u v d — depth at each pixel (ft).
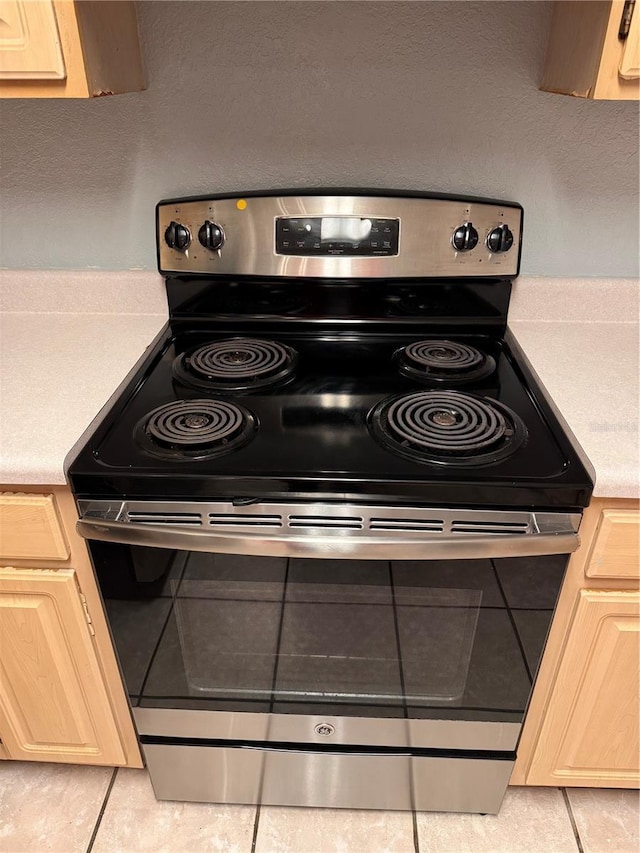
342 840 4.42
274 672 3.79
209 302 4.62
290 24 3.92
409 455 3.18
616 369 3.98
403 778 4.30
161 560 3.34
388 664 3.71
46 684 4.00
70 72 3.17
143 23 3.93
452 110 4.16
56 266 4.78
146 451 3.22
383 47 3.98
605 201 4.39
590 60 3.22
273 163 4.36
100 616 3.72
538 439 3.32
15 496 3.22
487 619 3.47
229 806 4.62
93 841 4.42
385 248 4.23
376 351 4.38
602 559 3.26
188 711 3.99
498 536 3.12
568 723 3.94
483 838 4.43
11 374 3.90
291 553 3.13
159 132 4.28
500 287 4.48
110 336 4.44
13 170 4.43
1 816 4.56
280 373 4.00
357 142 4.28
